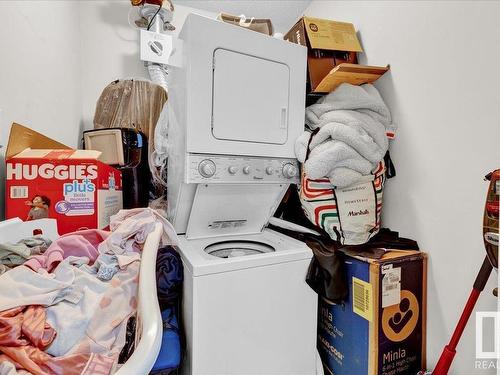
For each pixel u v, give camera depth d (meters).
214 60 1.35
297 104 1.63
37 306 0.78
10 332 0.69
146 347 0.69
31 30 1.38
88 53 2.38
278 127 1.57
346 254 1.42
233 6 2.63
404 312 1.37
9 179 1.13
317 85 1.74
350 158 1.46
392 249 1.47
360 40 1.88
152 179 1.98
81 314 0.81
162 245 1.35
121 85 2.10
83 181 1.21
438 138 1.38
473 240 1.23
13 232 1.02
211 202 1.55
